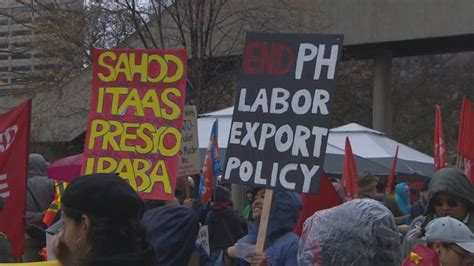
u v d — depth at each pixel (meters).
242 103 5.04
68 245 2.45
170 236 4.43
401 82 37.69
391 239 3.29
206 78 20.36
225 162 5.01
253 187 5.18
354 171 8.13
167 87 5.72
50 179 8.32
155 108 5.72
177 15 19.34
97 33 20.39
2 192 6.38
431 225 4.14
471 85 37.56
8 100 24.42
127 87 5.80
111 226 2.42
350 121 34.50
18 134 6.45
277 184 4.86
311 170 4.81
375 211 3.30
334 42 4.91
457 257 4.05
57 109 23.52
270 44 5.04
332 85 4.88
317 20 21.50
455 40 22.58
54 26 20.75
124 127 5.75
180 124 5.66
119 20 20.02
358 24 22.47
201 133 11.60
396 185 12.73
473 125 7.49
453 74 37.88
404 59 37.94
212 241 8.88
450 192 4.81
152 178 5.62
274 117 4.96
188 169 7.15
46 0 21.61
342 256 3.27
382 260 3.27
